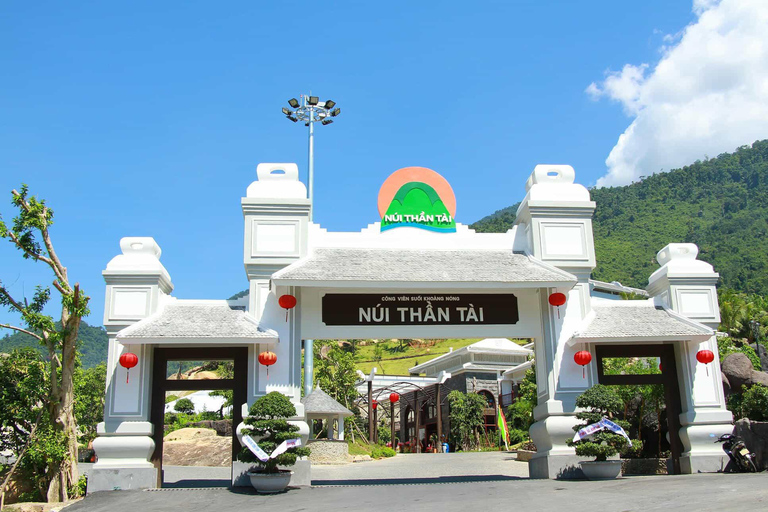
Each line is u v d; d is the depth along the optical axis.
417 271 16.53
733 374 20.22
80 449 28.12
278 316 16.42
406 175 18.47
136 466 15.24
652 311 17.61
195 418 43.78
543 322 17.16
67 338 15.54
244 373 16.33
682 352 17.30
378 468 25.67
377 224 18.05
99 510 12.91
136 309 16.19
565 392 16.66
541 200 17.70
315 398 30.12
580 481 14.74
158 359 16.34
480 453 33.22
